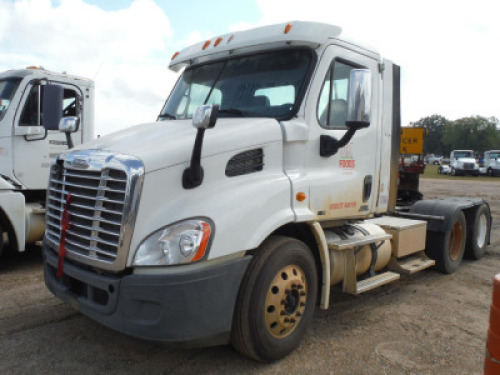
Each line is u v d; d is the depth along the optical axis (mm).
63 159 3703
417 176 9375
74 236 3463
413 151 9508
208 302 3111
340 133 4371
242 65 4504
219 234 3170
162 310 2992
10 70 7070
